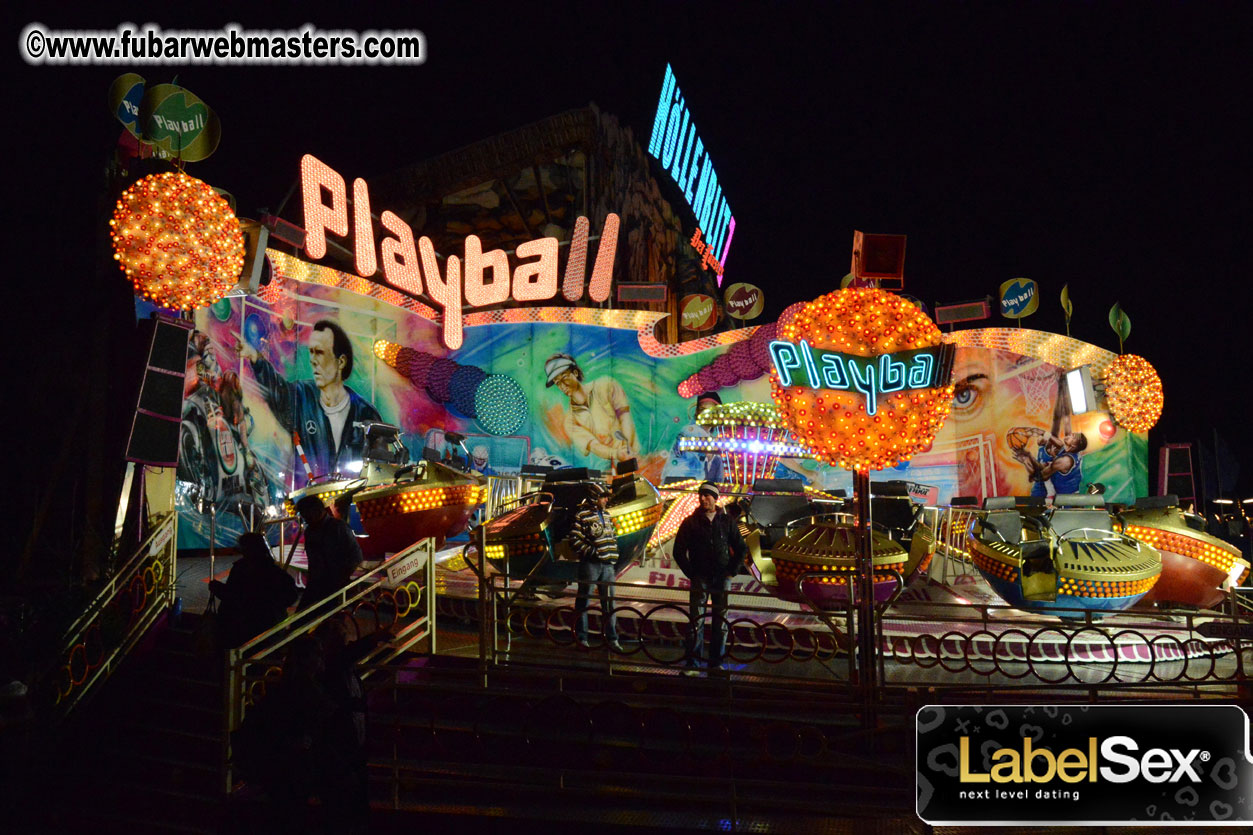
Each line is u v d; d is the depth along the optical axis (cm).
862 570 650
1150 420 1588
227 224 1038
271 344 1622
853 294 650
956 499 1122
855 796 580
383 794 620
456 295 1889
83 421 1145
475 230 2188
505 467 1906
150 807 661
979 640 789
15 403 1177
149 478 1000
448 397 1889
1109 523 875
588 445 1944
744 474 1151
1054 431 1788
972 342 1875
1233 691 659
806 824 550
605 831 555
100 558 1008
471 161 2147
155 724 750
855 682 637
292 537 1333
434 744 663
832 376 642
